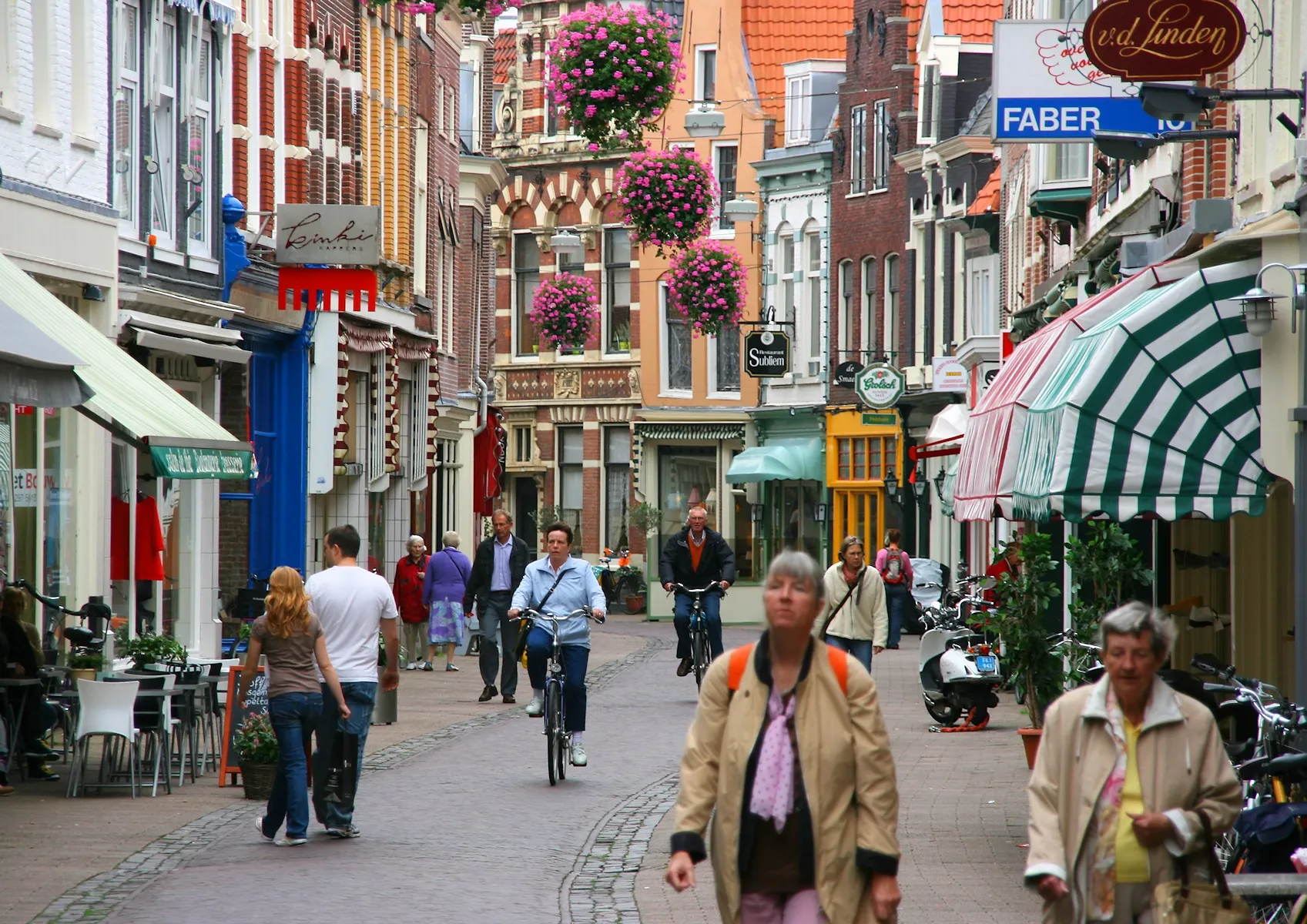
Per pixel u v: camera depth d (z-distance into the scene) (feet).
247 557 158.40
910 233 276.82
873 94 286.87
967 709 117.91
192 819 79.56
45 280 111.65
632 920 59.11
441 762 100.22
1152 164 122.62
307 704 73.20
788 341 284.61
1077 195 156.56
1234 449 67.15
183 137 134.31
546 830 77.25
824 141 298.97
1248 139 91.50
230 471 96.32
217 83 141.28
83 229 114.42
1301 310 66.59
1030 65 94.58
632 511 302.25
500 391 329.31
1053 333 77.05
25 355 73.20
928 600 216.74
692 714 127.75
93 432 114.73
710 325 272.10
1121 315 70.44
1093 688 39.70
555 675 92.27
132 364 97.71
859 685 38.24
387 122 199.93
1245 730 64.18
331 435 170.71
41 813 80.48
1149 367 67.36
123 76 124.57
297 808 73.00
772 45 319.27
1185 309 67.56
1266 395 67.05
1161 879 38.73
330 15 174.19
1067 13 165.07
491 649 136.67
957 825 77.15
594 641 221.46
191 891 63.05
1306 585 67.72
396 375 197.47
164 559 132.98
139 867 67.62
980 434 81.92
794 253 305.12
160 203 131.44
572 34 142.00
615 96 142.41
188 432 92.94
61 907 60.03
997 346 220.64
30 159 108.88
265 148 153.69
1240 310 67.62
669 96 143.95
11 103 107.14
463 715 126.41
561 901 62.23
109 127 120.88
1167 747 38.99
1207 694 54.85
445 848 72.54
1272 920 47.75
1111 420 67.15
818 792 37.78
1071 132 94.68
